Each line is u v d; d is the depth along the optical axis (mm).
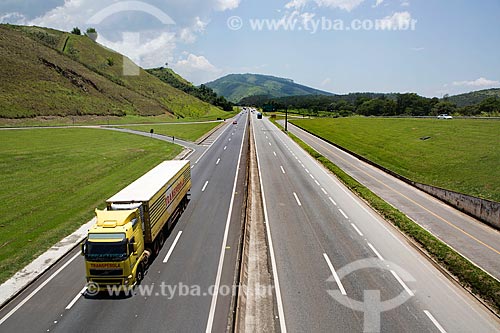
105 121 105688
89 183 39094
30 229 25891
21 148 57031
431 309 16766
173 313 16297
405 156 55188
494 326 15625
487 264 21266
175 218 27781
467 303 17328
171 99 164750
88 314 16266
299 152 62375
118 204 20000
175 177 27109
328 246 23594
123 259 17344
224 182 40344
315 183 40438
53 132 76375
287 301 17297
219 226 27094
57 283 19000
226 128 103562
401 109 173000
